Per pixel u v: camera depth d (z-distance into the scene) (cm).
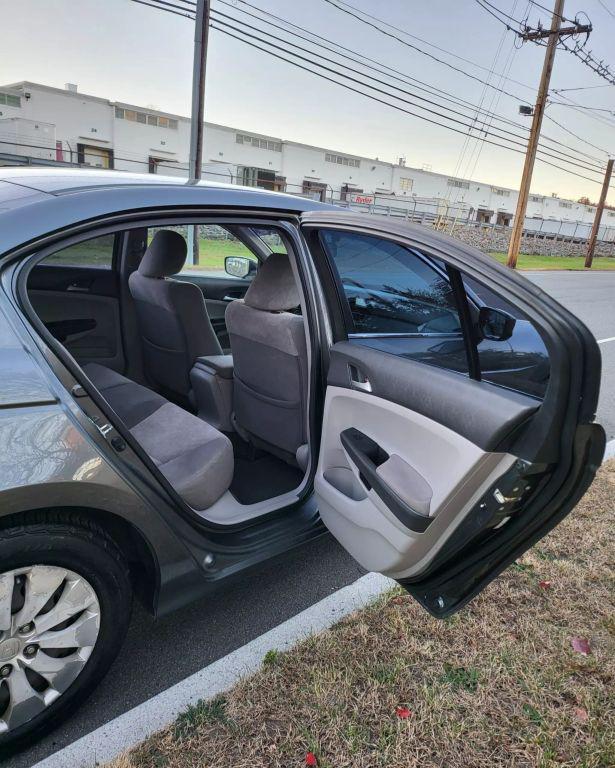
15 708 140
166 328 281
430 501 150
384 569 170
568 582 226
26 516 134
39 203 145
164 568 162
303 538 201
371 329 207
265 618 204
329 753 150
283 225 195
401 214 3136
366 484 173
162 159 3288
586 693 173
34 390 130
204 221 176
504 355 155
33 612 137
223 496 203
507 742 156
